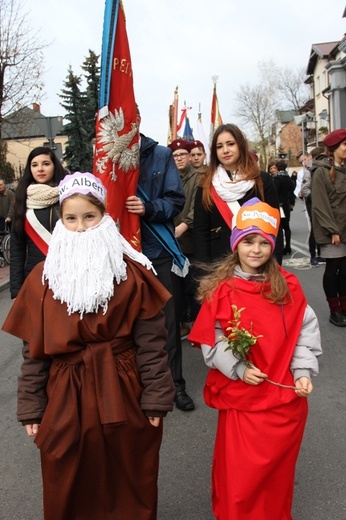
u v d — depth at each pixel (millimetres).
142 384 2127
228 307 2369
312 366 2289
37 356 2061
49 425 2016
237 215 2504
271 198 3779
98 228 2049
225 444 2277
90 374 2021
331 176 5422
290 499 2303
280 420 2219
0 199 11688
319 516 2650
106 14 3055
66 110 22938
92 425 2008
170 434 3586
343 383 4254
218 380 2363
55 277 2018
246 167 3674
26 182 4105
